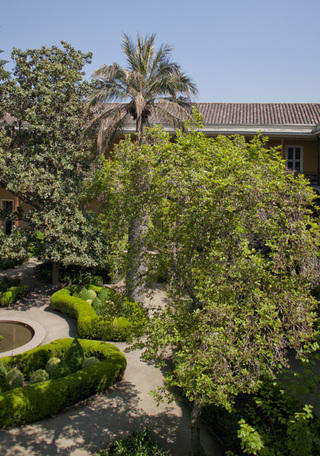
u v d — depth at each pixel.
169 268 6.27
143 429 6.93
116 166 8.43
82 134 14.21
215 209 5.45
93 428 6.94
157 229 6.44
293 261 5.11
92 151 15.30
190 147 5.86
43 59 14.29
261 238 5.73
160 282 15.40
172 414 7.47
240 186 5.37
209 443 6.69
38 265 17.36
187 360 5.12
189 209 5.56
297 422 4.61
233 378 4.71
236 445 6.15
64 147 14.02
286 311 4.96
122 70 13.30
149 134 7.61
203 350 5.00
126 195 6.67
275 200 5.42
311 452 4.87
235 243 5.64
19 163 12.90
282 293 4.94
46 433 6.76
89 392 7.94
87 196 12.83
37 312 12.99
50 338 10.91
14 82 13.84
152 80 13.73
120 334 10.69
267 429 5.51
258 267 5.01
